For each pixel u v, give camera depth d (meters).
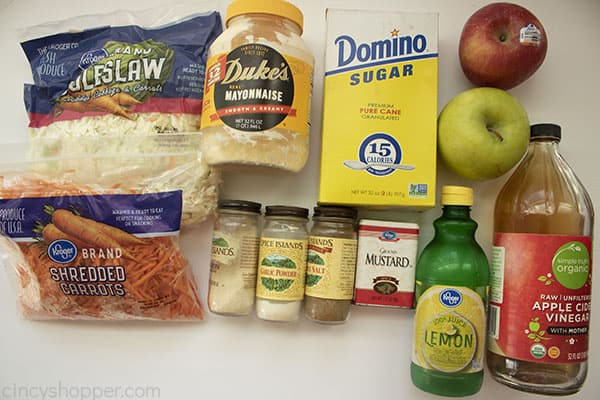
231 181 0.72
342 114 0.64
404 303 0.66
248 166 0.62
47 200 0.65
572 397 0.70
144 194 0.65
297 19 0.62
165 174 0.66
